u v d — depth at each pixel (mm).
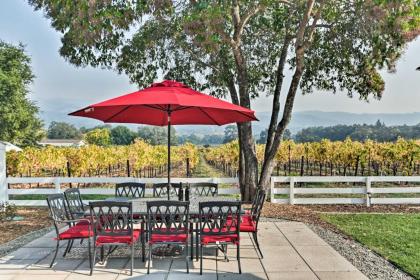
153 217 5086
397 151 16359
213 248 6246
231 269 5246
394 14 6734
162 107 6258
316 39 10914
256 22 10594
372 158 17344
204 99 5523
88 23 7406
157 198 6754
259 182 10289
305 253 5980
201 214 5059
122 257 5805
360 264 5465
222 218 5098
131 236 5055
